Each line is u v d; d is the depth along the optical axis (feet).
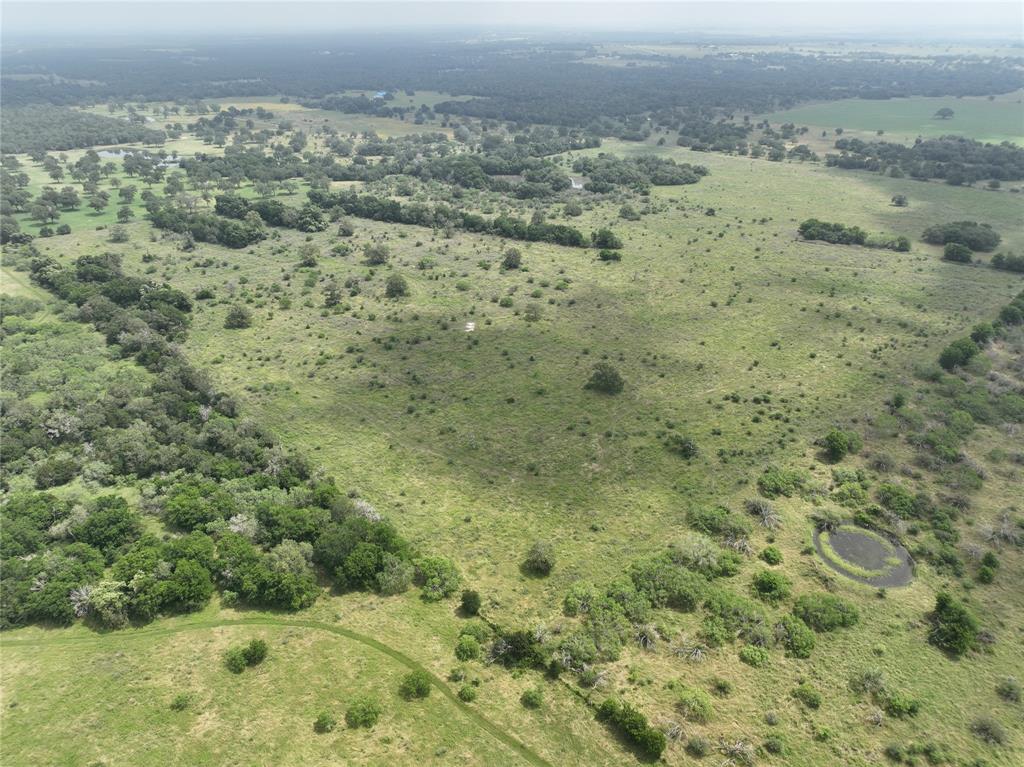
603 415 347.36
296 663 204.64
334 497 271.69
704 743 179.01
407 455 318.04
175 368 380.37
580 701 194.29
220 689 194.70
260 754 175.83
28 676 197.98
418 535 263.70
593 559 249.96
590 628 215.72
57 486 288.10
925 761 176.24
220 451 314.96
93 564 233.35
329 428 341.21
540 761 177.58
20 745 176.24
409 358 411.75
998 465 296.51
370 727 184.24
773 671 202.08
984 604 226.58
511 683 200.34
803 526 263.29
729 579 237.86
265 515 257.96
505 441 327.47
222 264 572.10
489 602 230.68
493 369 397.19
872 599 228.63
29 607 216.13
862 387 363.76
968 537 255.70
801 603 222.89
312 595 228.84
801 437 321.11
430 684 198.59
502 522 272.10
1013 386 352.28
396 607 228.84
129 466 299.17
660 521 269.64
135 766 171.53
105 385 370.53
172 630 216.95
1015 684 194.90
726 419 338.34
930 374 368.89
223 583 234.17
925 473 292.20
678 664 205.26
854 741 181.37
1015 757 176.86
